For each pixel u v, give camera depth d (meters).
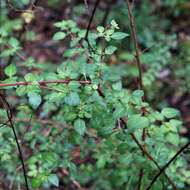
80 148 0.76
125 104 0.56
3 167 0.86
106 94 0.57
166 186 0.71
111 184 0.89
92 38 0.61
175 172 0.73
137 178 0.76
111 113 0.58
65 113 0.64
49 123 0.82
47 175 0.64
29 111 0.73
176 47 1.31
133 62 1.11
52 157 0.67
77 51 0.63
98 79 0.57
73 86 0.55
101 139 0.79
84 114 0.57
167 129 0.59
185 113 1.22
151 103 1.15
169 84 1.22
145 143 0.64
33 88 0.53
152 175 0.66
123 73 1.01
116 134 0.64
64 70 0.58
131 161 0.65
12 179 0.84
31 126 0.83
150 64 1.08
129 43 1.23
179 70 1.19
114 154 0.78
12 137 0.75
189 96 1.25
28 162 0.73
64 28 0.67
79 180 0.88
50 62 1.32
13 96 1.06
